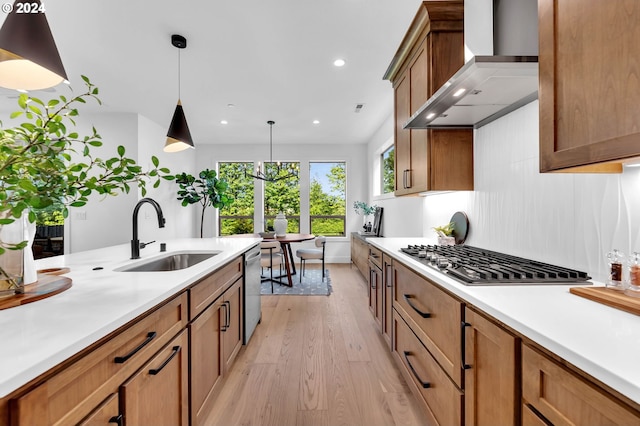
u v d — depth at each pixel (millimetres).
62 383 649
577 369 630
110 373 807
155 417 1033
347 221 6426
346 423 1574
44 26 1103
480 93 1524
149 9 2113
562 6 903
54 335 683
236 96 3744
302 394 1818
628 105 712
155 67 2967
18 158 867
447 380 1228
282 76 3191
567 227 1342
